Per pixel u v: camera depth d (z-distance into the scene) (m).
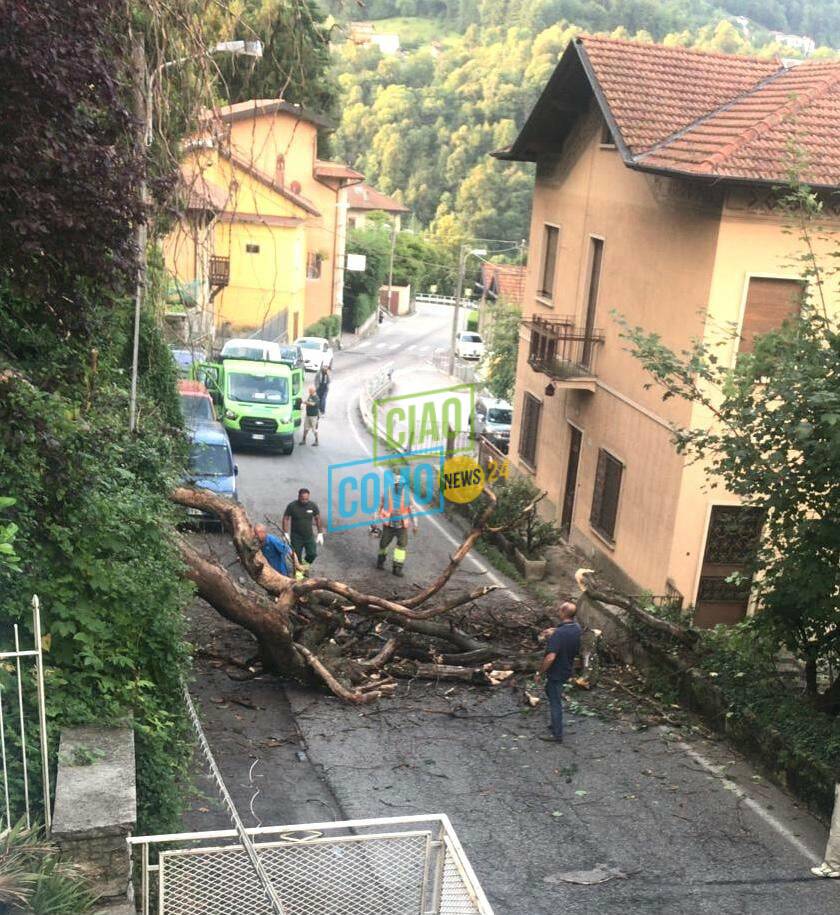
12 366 9.67
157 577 8.40
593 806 9.71
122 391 12.88
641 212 18.33
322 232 54.81
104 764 6.18
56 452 7.84
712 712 11.78
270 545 14.47
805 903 8.17
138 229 10.12
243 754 10.30
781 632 11.30
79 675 7.18
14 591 7.21
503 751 10.91
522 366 25.75
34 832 5.43
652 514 17.55
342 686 12.12
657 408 17.52
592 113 20.78
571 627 11.23
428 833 5.95
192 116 10.77
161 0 10.08
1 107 7.24
